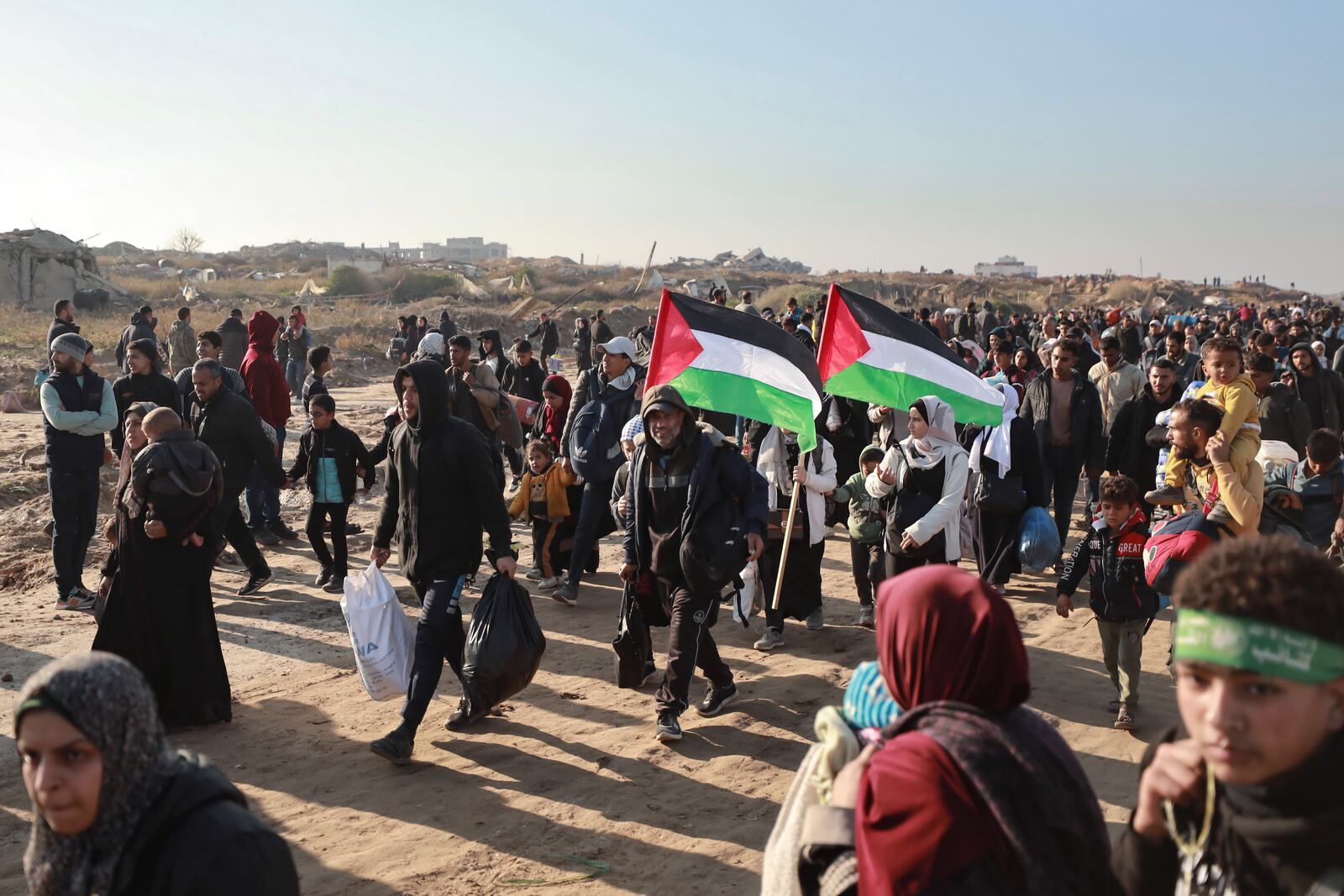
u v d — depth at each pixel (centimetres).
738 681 714
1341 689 170
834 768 248
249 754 601
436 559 604
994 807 196
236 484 886
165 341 2792
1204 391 648
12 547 1038
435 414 595
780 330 755
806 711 663
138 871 219
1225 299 11856
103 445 872
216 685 632
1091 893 203
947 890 196
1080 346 1424
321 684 710
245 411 883
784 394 735
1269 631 167
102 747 214
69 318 1467
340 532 928
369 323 4156
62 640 784
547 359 3088
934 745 204
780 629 780
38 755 215
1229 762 172
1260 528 586
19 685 693
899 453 700
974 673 215
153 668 614
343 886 467
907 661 222
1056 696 692
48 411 837
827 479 775
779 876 255
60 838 223
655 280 7994
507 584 603
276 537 1089
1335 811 170
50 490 852
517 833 515
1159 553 551
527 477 930
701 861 490
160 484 604
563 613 870
